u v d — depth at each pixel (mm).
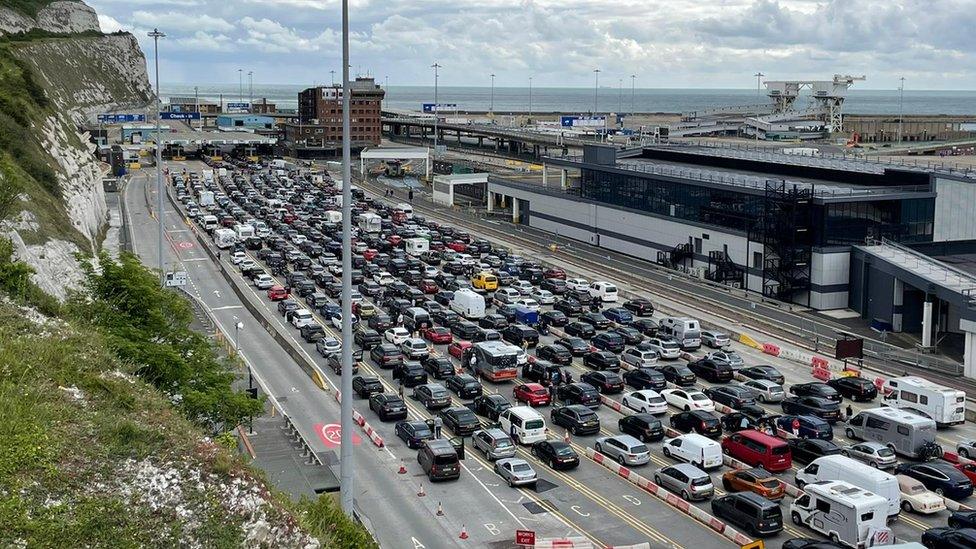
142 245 121562
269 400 60562
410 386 64688
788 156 127625
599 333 77062
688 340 75625
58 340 35562
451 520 43500
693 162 133750
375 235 128875
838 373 69062
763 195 98562
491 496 46562
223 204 154125
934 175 96438
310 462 47281
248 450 48531
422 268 105688
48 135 115562
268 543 26422
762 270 99188
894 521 43625
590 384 64375
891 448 51594
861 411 56688
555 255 121812
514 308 84875
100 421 28859
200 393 42062
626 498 46719
